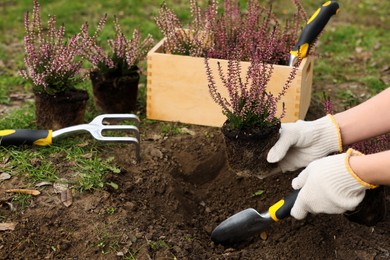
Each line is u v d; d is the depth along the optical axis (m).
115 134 1.63
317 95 1.92
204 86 1.66
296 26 1.71
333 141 1.36
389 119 1.33
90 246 1.31
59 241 1.31
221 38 1.67
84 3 2.63
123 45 1.68
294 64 1.60
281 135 1.37
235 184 1.55
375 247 1.38
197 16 1.72
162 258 1.30
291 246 1.40
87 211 1.37
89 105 1.76
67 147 1.54
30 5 2.58
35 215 1.35
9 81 1.94
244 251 1.38
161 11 1.72
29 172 1.45
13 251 1.30
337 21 2.57
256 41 1.67
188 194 1.54
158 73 1.67
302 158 1.39
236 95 1.41
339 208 1.25
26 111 1.73
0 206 1.37
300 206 1.28
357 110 1.37
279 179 1.54
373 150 1.49
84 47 1.63
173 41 1.69
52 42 1.62
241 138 1.38
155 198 1.46
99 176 1.45
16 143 1.52
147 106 1.71
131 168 1.51
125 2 2.65
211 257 1.35
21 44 2.25
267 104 1.42
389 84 2.02
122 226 1.34
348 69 2.13
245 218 1.34
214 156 1.60
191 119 1.70
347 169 1.23
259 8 1.75
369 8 2.71
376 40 2.36
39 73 1.58
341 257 1.37
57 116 1.58
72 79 1.61
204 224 1.48
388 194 1.52
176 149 1.60
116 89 1.68
